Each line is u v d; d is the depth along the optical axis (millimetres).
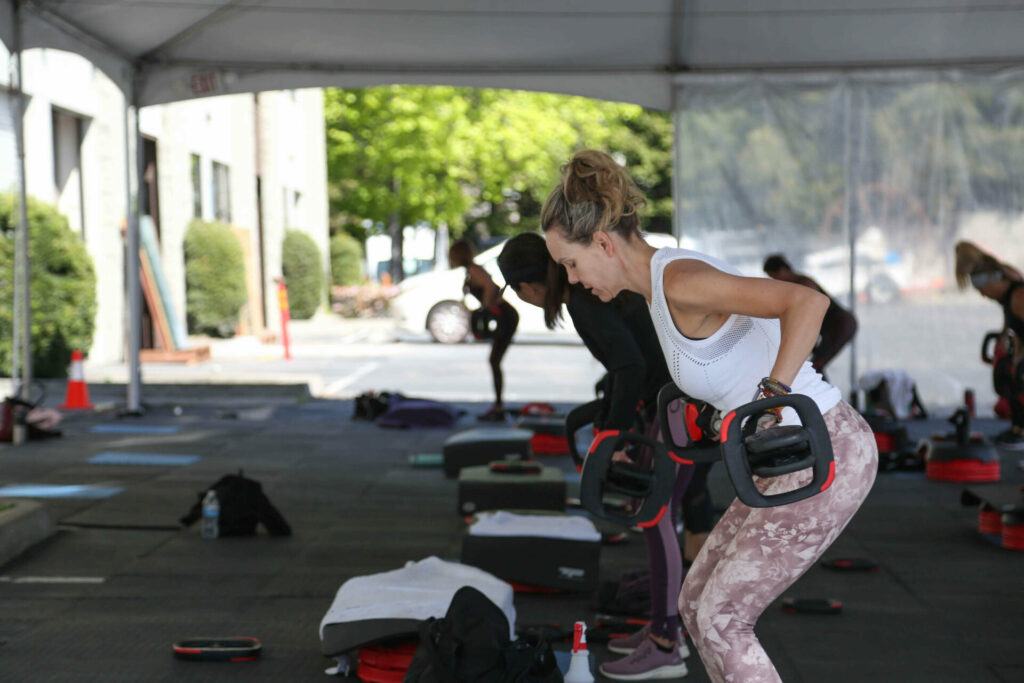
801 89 11227
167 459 8820
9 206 12828
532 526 5184
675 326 2652
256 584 5309
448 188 32156
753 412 2434
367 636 3902
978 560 5883
